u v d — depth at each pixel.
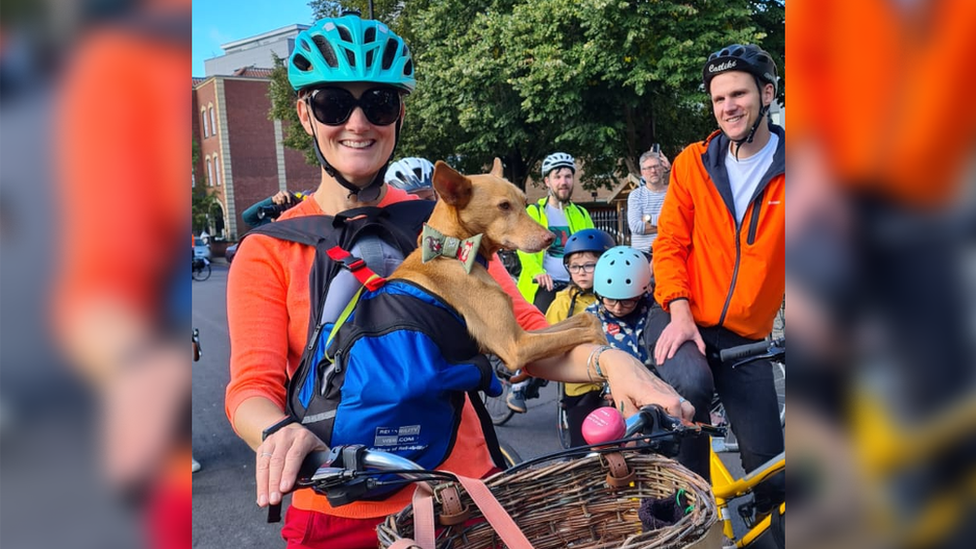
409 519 1.07
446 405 1.34
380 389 1.26
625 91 12.95
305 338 1.46
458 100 14.88
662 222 2.57
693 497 1.10
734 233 2.37
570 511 1.23
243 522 3.88
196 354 5.14
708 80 2.36
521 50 13.02
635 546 0.93
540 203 5.51
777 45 12.83
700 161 2.45
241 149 42.31
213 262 34.16
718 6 11.65
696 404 2.30
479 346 1.50
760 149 2.36
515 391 5.06
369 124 1.59
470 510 1.10
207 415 5.84
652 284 3.27
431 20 15.77
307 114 1.66
